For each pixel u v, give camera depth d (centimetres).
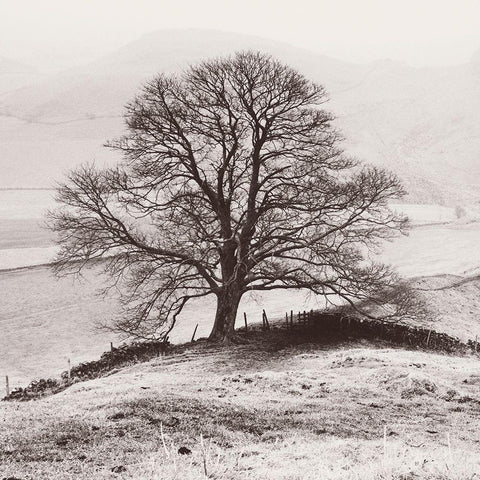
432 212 14475
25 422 1413
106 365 3706
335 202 3975
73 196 3831
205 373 2948
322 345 3853
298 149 3903
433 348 4172
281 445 1261
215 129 3909
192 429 1402
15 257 8869
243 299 6975
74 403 1766
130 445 1214
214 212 4244
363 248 9675
